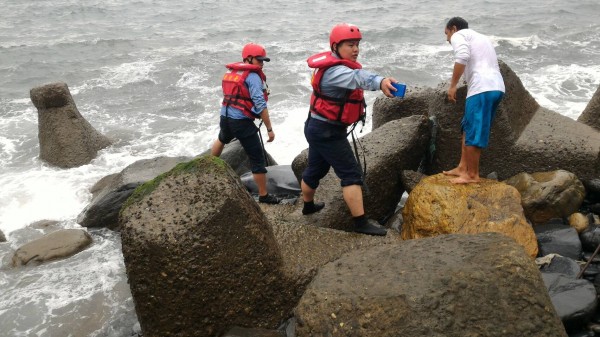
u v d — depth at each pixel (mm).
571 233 5102
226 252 3930
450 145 6434
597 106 7141
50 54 18859
